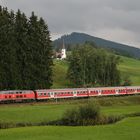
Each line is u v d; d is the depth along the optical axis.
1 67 122.69
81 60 168.12
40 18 139.12
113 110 104.25
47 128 71.50
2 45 124.62
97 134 63.78
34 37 134.75
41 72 132.88
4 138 60.88
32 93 121.12
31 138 60.62
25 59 130.25
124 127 71.44
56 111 100.69
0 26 127.19
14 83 125.06
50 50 138.88
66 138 60.31
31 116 93.44
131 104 126.12
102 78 176.38
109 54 181.00
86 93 134.88
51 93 125.44
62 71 194.50
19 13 135.38
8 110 99.25
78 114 78.88
